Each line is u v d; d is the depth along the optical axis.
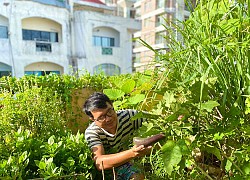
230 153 0.95
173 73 1.03
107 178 1.46
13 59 11.95
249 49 0.85
